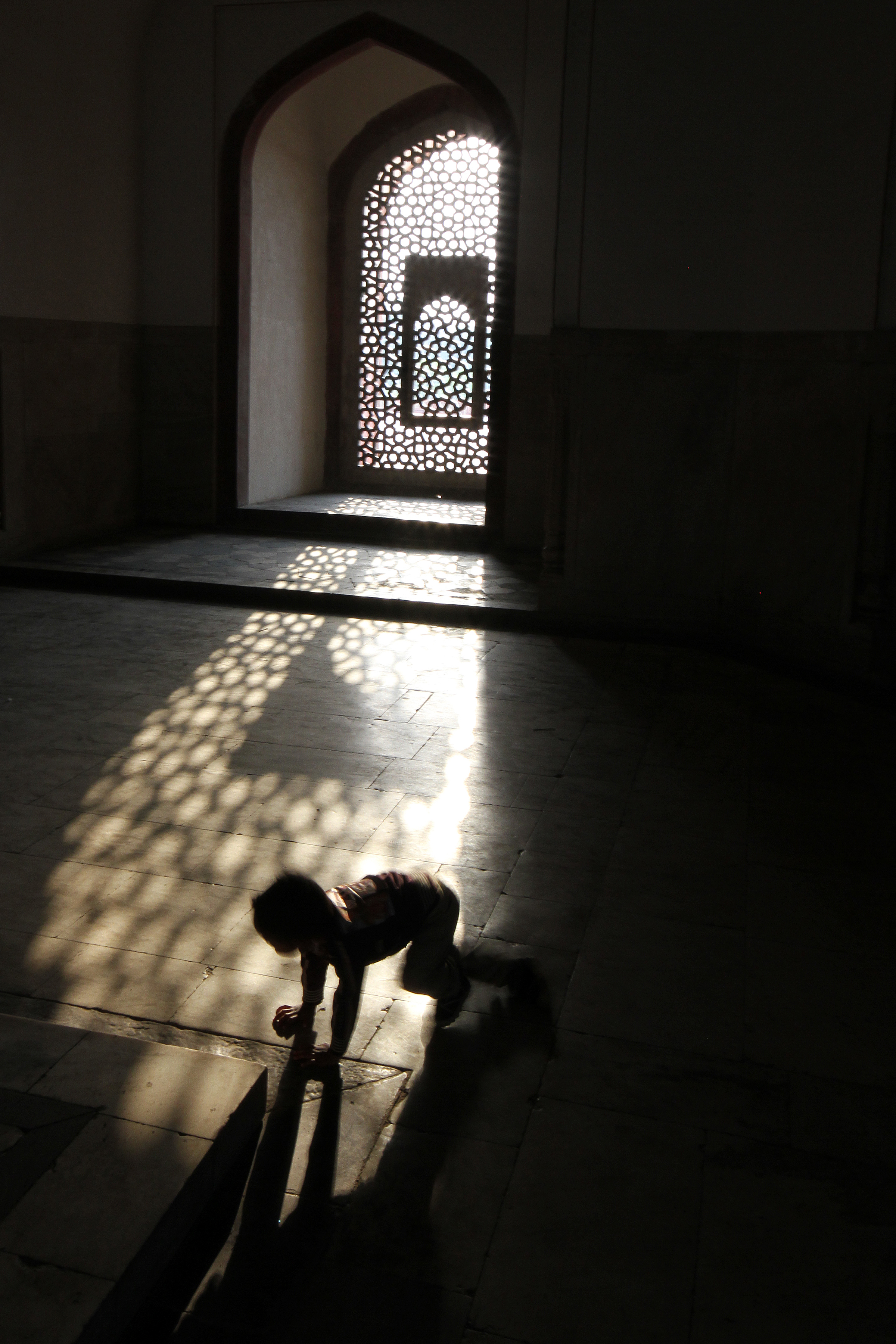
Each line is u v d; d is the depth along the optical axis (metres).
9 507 7.38
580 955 2.86
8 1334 1.54
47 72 7.31
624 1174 2.09
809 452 5.59
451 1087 2.33
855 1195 2.05
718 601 6.25
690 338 6.00
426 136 9.95
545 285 8.04
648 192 5.89
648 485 6.21
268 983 2.68
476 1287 1.83
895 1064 2.45
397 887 2.36
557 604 6.45
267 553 8.00
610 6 5.74
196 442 8.92
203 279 8.66
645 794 3.99
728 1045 2.50
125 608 6.61
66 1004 2.55
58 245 7.64
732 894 3.23
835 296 5.35
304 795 3.85
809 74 5.37
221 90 8.36
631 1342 1.73
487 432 8.70
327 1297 1.80
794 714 5.02
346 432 10.61
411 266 10.22
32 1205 1.78
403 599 6.62
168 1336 1.72
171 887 3.14
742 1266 1.88
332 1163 2.10
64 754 4.15
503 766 4.21
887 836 3.69
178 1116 2.01
